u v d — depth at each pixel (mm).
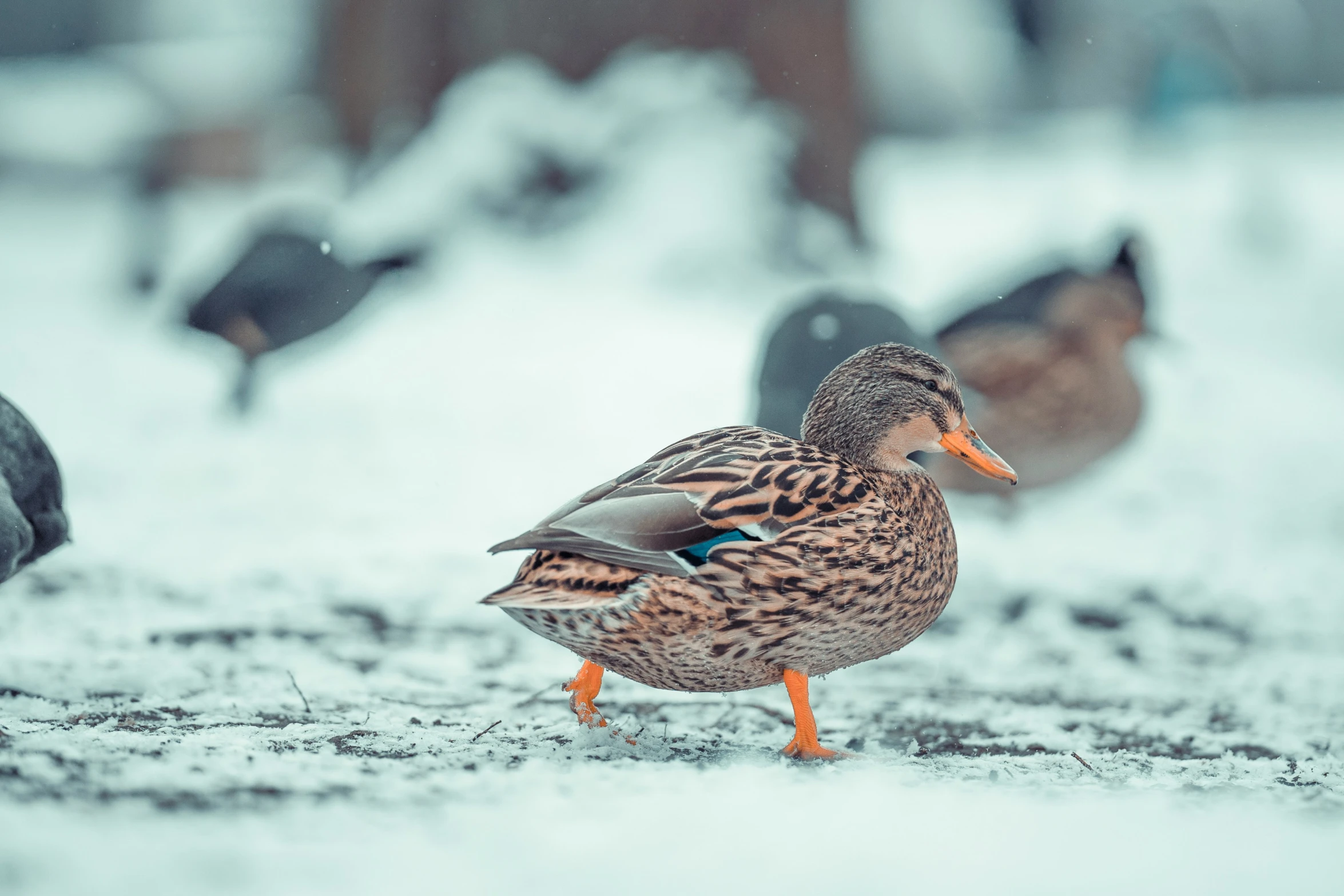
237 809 4625
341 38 28312
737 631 6074
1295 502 14820
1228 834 4660
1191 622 10469
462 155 23766
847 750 6590
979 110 52250
